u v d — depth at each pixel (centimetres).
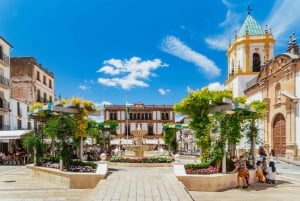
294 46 3359
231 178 1519
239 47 4812
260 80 3938
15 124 3947
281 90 3434
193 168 1566
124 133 8844
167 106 8906
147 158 2356
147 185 1294
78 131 1817
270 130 3672
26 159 2914
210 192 1390
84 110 1816
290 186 1577
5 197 1248
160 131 8819
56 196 1270
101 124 4044
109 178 1483
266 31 4684
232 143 1680
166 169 2008
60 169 1644
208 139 1659
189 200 1036
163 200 1030
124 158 2392
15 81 4478
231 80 5025
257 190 1457
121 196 1088
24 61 4503
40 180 1756
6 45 3875
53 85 5453
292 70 3194
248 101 4453
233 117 1697
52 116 1959
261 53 4681
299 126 3098
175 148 4369
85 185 1459
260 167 1709
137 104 9006
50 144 2134
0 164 2873
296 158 3075
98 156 2922
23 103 4178
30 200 1190
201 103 1670
